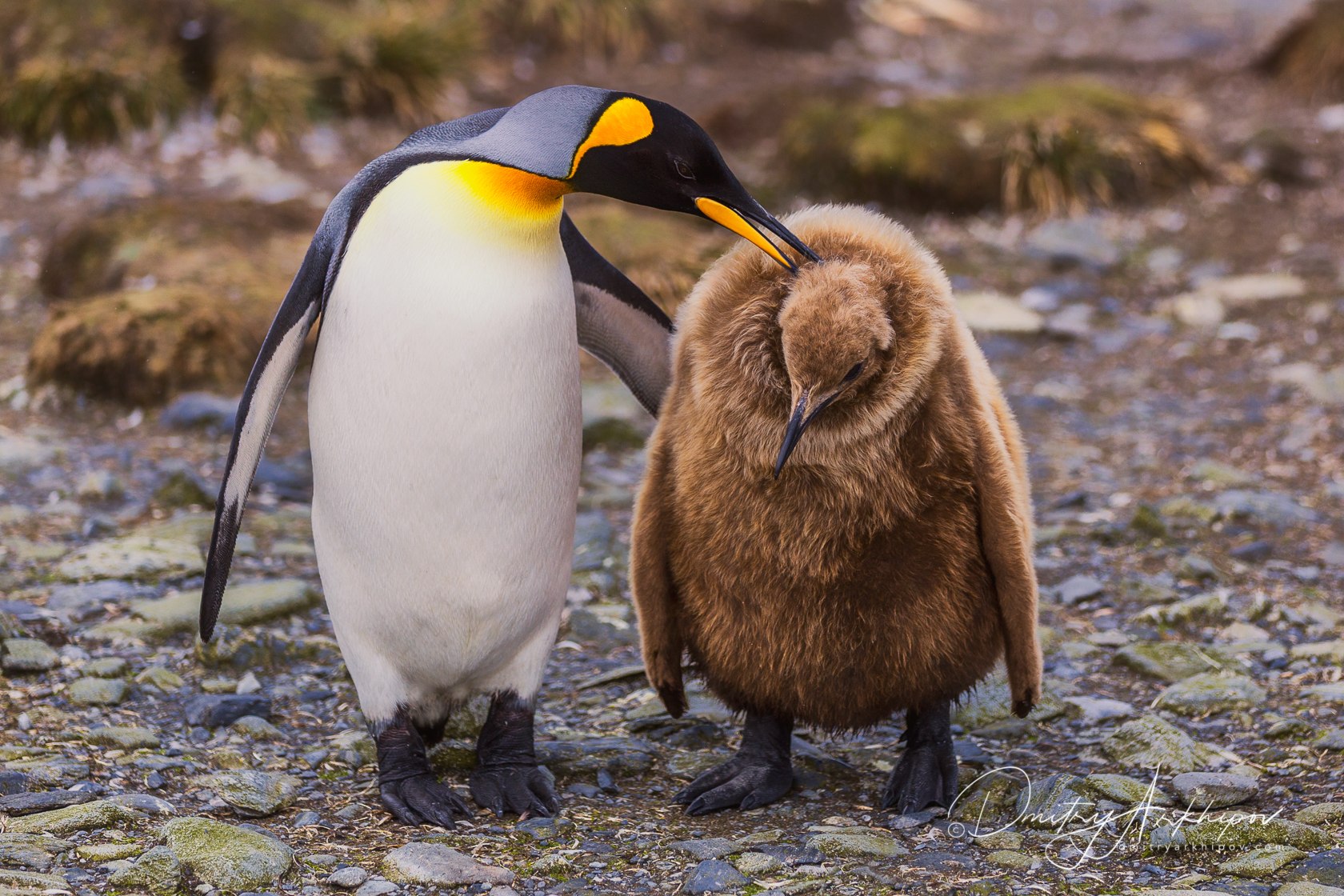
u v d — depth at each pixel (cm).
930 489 801
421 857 772
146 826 809
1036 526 1470
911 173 2683
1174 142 2781
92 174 2623
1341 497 1550
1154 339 2102
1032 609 806
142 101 2800
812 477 798
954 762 898
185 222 2211
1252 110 3238
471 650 891
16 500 1470
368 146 2903
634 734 1027
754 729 911
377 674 899
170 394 1778
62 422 1723
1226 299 2228
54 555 1318
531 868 785
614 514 1534
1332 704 1038
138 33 2933
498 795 885
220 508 902
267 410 900
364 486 853
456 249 822
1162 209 2662
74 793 847
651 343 1004
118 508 1465
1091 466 1667
